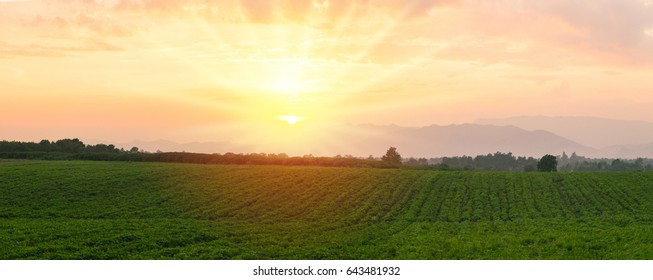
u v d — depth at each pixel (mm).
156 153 106250
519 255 32656
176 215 52188
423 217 54312
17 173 68125
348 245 38406
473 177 78562
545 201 63000
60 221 45969
